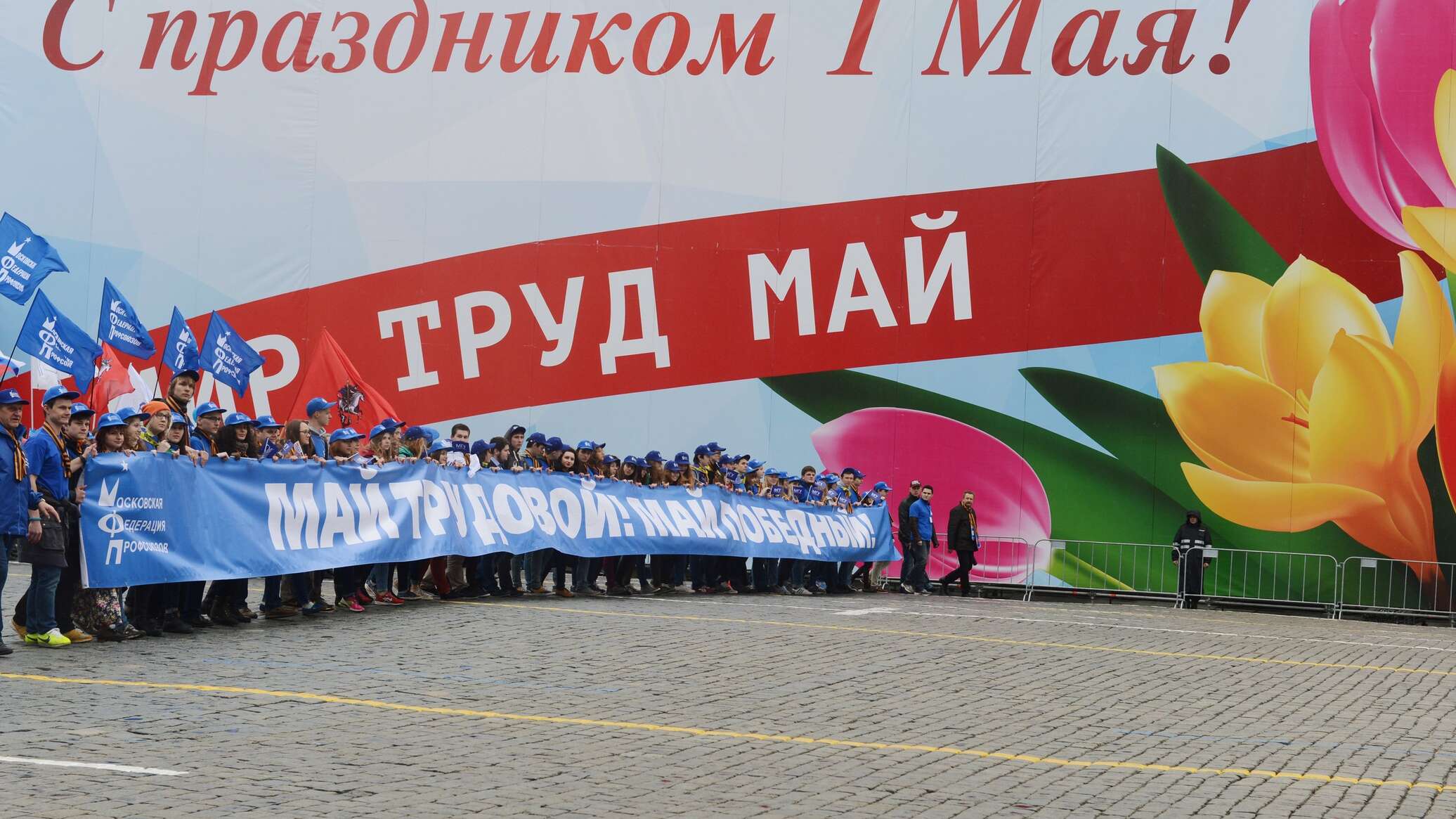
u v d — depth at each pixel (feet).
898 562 67.15
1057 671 35.60
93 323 68.69
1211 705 30.58
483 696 28.02
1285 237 64.85
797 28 67.46
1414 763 24.29
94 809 17.75
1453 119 64.08
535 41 68.44
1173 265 65.36
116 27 69.56
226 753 21.61
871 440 66.54
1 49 69.62
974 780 21.67
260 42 69.21
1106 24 66.03
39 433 31.86
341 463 41.52
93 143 69.21
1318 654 42.57
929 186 66.59
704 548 55.11
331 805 18.52
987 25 66.54
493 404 67.72
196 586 37.40
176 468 35.65
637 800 19.53
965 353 66.23
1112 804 20.31
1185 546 63.46
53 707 24.89
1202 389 64.95
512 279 67.97
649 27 68.08
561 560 50.49
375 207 68.49
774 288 67.05
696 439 67.21
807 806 19.56
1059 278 65.87
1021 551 65.62
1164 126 65.62
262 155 68.80
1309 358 64.39
